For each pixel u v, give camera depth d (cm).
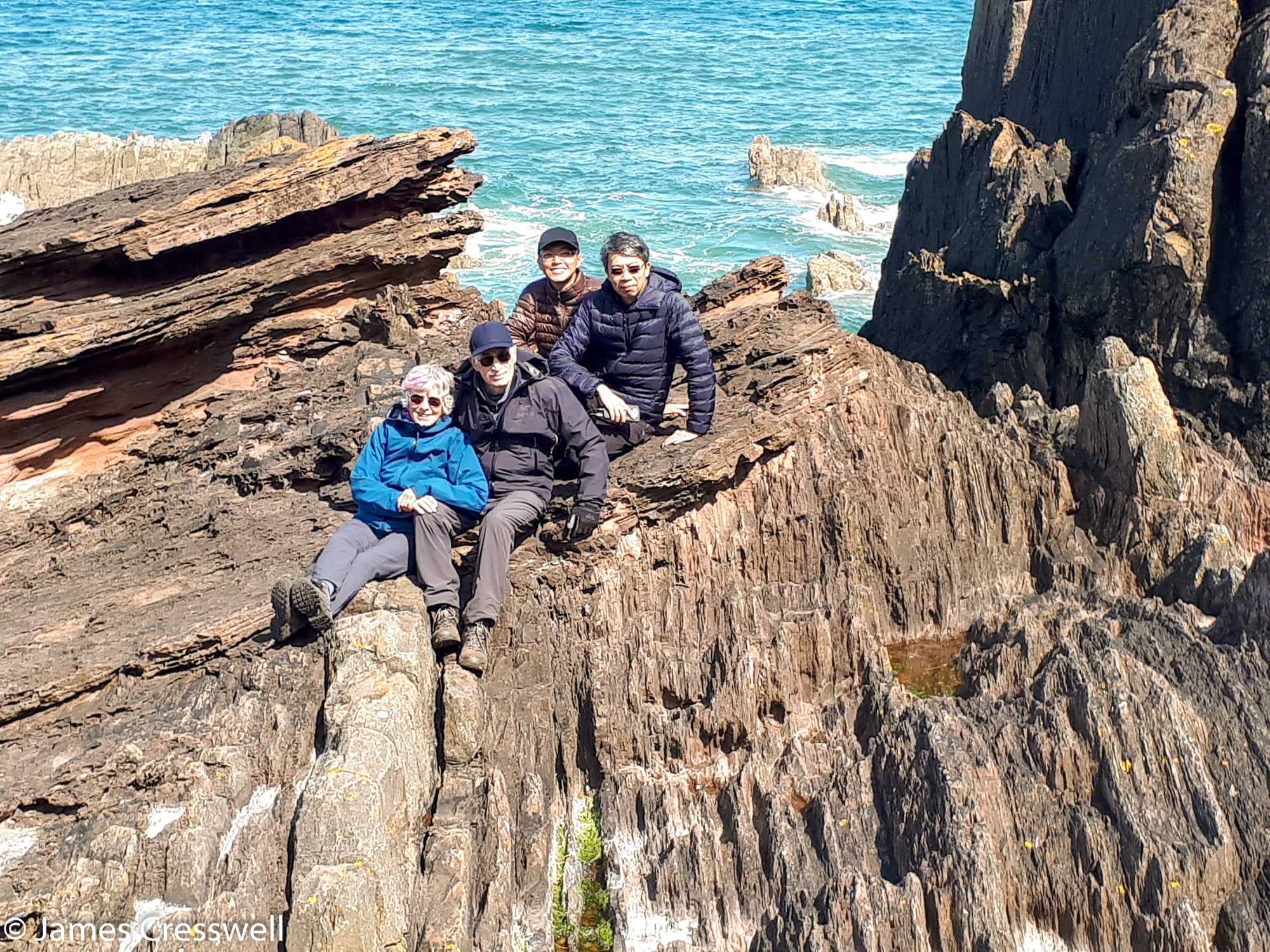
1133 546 977
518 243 3316
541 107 5481
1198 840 677
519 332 884
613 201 3809
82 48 6981
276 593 683
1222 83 1464
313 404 977
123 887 586
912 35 7756
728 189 3956
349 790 597
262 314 1034
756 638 823
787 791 737
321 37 7625
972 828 676
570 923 693
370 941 556
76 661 688
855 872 664
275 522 839
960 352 1803
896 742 742
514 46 7288
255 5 9206
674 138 4794
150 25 8050
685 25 8250
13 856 598
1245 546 997
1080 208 1596
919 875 669
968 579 959
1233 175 1424
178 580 776
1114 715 723
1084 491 1013
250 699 674
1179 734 713
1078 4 2025
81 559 823
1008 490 994
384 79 6172
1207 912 666
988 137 1983
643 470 835
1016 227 1720
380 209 1094
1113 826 691
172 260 959
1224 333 1395
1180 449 1004
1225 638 804
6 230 906
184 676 703
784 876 688
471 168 4188
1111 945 666
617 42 7456
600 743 762
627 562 837
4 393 866
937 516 972
